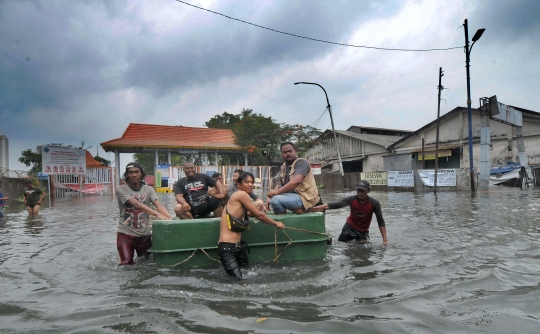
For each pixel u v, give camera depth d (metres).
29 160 36.28
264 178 32.03
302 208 5.89
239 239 4.64
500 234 6.59
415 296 3.49
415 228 7.58
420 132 30.75
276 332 2.79
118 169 34.34
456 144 27.97
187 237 4.89
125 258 5.04
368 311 3.18
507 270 4.31
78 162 23.36
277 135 38.34
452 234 6.73
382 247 5.86
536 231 6.86
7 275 4.54
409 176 22.64
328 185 30.11
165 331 2.84
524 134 24.70
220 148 37.22
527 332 2.74
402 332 2.76
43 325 3.00
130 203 5.24
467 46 18.59
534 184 23.03
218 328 2.87
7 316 3.20
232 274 4.29
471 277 4.05
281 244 5.13
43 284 4.16
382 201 14.92
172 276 4.41
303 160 5.90
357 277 4.19
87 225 9.46
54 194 24.80
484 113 19.44
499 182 22.64
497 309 3.16
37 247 6.41
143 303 3.46
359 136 37.41
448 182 20.89
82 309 3.32
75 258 5.49
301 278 4.23
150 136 36.31
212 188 6.55
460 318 2.99
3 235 7.85
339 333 2.77
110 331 2.86
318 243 5.30
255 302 3.45
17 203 19.34
